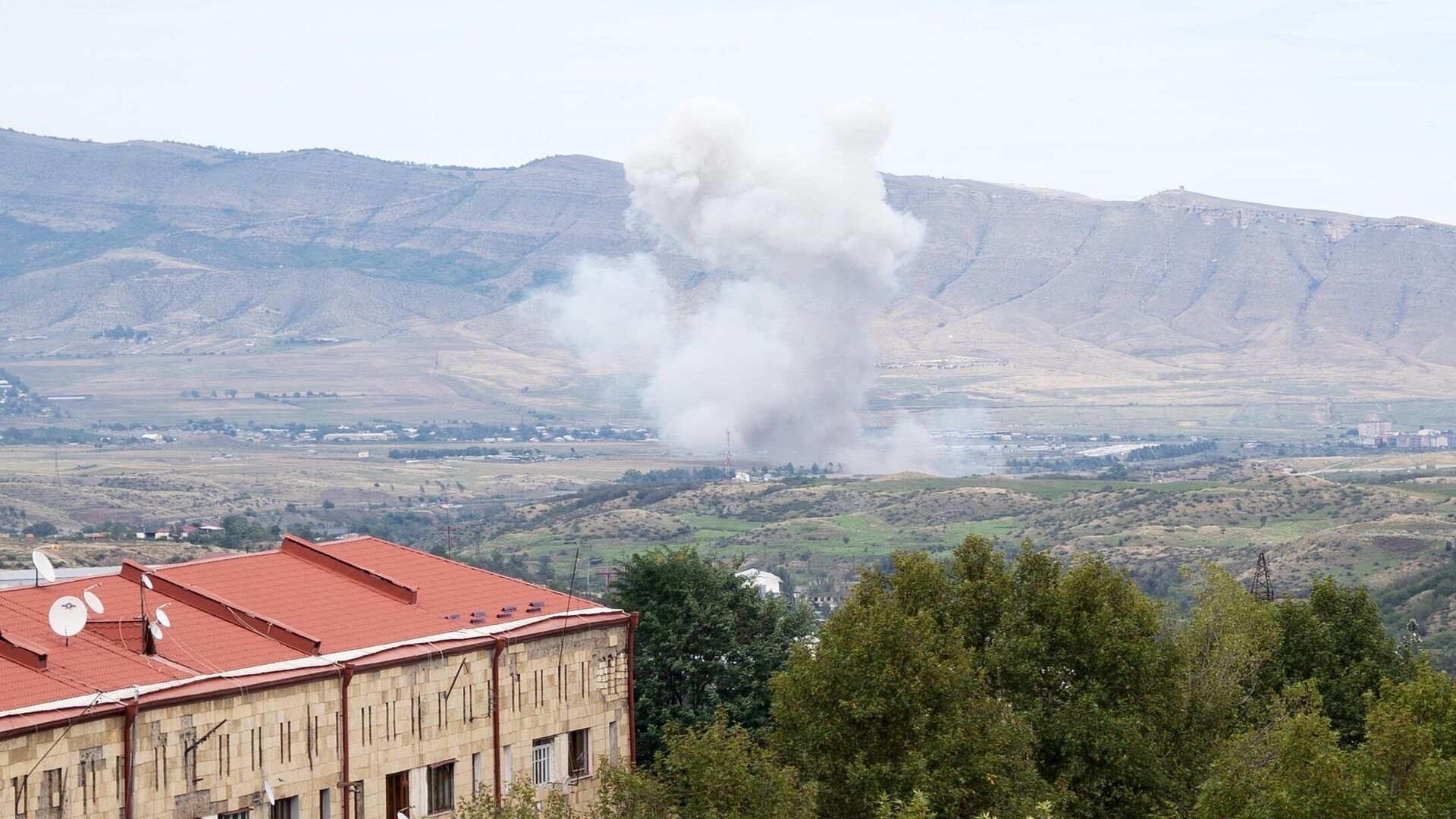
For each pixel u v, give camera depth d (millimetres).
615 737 125688
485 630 117625
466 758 114000
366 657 108312
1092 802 121750
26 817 88938
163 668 101000
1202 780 125750
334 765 105375
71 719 90875
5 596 113438
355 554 135250
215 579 123125
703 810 100500
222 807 98812
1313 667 157750
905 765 110188
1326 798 98750
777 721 121625
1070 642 129000
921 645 116750
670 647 162625
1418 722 112938
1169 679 130625
